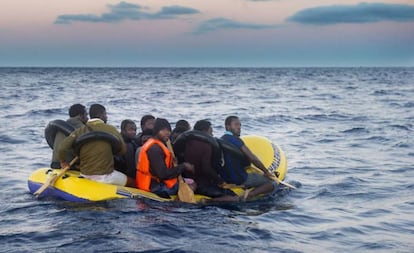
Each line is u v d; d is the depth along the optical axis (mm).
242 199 8172
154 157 7770
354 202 8312
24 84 64250
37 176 8461
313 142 15930
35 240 6102
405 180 10102
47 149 14227
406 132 18125
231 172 8289
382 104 32438
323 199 8508
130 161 8336
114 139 7910
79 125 8523
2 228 6574
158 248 5824
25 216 7090
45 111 25406
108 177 7930
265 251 5836
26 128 18891
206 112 26375
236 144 8273
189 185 8031
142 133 8617
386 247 6043
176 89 53625
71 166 8438
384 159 12711
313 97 40500
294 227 6844
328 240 6301
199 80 88812
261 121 22125
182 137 8070
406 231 6691
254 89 54812
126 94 43031
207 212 7402
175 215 7168
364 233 6594
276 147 9250
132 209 7340
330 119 23156
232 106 30656
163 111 26891
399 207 7961
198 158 7984
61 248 5812
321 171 11094
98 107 8133
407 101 35000
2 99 35344
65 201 7750
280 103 33594
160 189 7926
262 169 8359
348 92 48344
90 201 7621
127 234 6293
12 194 8477
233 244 6039
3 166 11508
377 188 9367
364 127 19703
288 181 9898
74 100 34938
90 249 5777
